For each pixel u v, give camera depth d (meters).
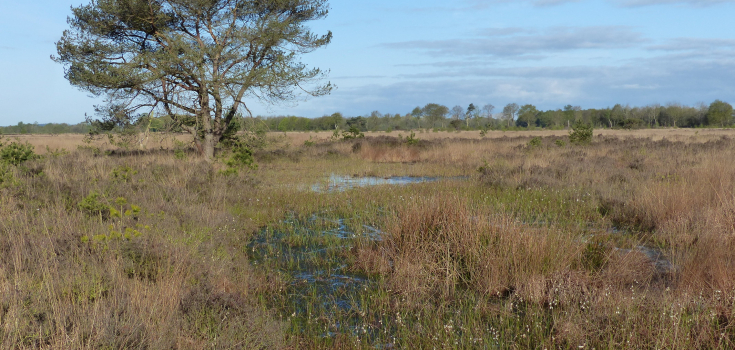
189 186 11.14
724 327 4.18
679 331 4.00
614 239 7.08
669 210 8.03
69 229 6.24
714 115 93.75
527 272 5.35
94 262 4.96
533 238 5.74
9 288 4.06
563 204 9.74
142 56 16.38
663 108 107.25
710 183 8.77
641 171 13.93
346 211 9.86
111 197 8.70
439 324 4.40
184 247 6.02
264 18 17.92
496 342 4.14
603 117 109.75
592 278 5.41
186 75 17.47
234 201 10.50
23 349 3.27
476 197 10.80
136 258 5.32
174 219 7.90
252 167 14.73
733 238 6.03
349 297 5.32
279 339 4.04
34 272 4.67
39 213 7.32
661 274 5.66
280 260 6.68
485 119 118.44
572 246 6.01
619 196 9.66
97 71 16.33
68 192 8.86
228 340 3.83
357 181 14.86
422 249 6.10
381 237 7.19
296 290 5.55
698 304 4.43
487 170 14.70
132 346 3.50
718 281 4.88
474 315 4.69
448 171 17.20
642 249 6.74
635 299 4.65
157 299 4.35
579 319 4.38
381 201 10.64
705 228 6.67
